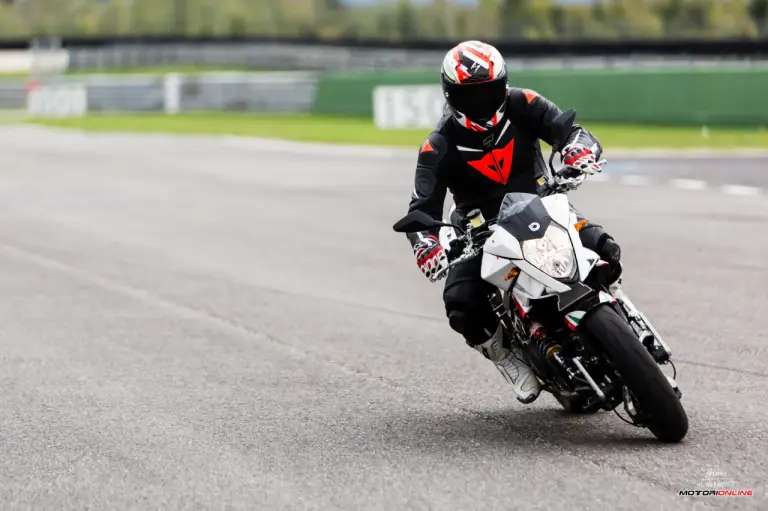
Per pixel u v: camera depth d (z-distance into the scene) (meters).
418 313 31.31
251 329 29.73
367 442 19.03
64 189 68.25
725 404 20.59
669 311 30.05
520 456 17.73
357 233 47.59
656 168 72.31
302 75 154.25
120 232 49.44
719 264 37.34
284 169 78.94
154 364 25.88
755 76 99.00
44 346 27.98
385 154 90.19
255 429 20.11
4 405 22.23
